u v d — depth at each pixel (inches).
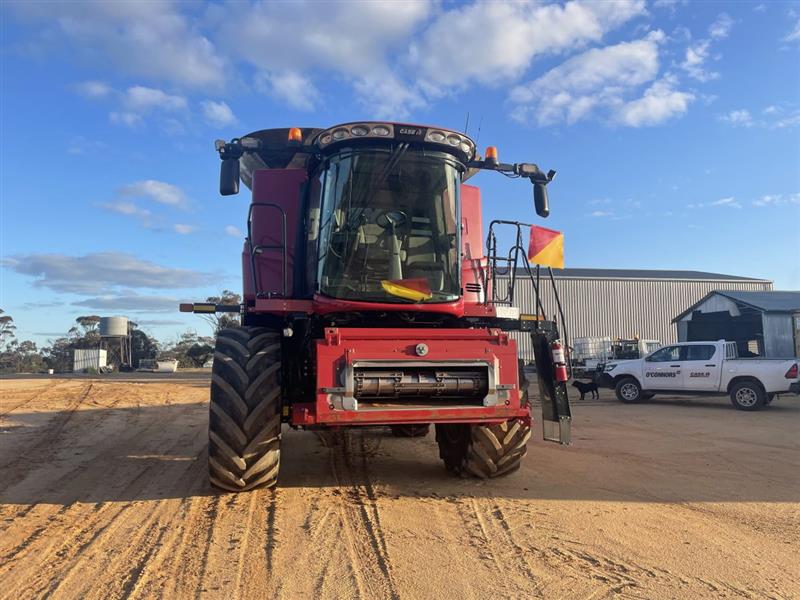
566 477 264.2
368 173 232.4
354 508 213.5
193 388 820.0
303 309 224.7
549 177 272.8
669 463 300.0
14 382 948.6
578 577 154.7
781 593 146.3
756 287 1807.3
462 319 253.9
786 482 259.3
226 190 250.4
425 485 247.6
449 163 239.8
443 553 170.4
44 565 162.7
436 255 236.1
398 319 237.8
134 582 151.3
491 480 255.3
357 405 207.8
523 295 1654.8
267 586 148.7
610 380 677.9
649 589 147.9
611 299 1721.2
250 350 224.7
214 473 217.2
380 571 157.8
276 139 290.0
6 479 265.9
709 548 176.1
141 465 295.6
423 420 212.5
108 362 2278.5
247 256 275.3
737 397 581.3
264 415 216.5
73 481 260.5
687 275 1886.1
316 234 243.1
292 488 241.0
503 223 266.2
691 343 625.3
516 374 222.2
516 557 167.9
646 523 199.0
